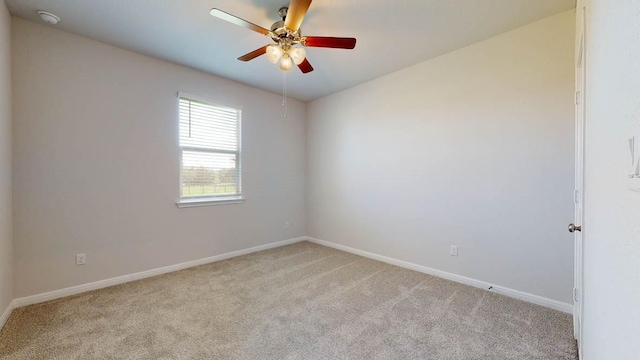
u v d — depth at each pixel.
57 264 2.51
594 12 1.11
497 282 2.64
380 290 2.70
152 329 2.01
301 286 2.79
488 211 2.68
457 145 2.88
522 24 2.40
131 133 2.91
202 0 2.09
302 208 4.73
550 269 2.33
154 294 2.60
